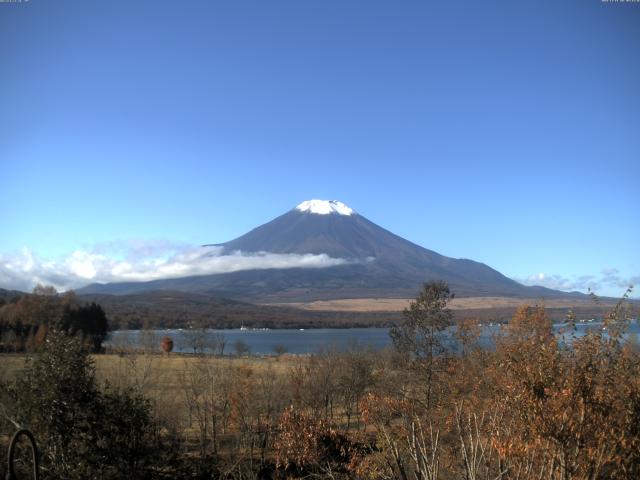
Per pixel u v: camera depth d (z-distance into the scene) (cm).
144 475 2314
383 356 4862
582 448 1013
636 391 1061
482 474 1179
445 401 2170
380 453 1686
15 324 7994
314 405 3866
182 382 4178
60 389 2066
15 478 794
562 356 1144
